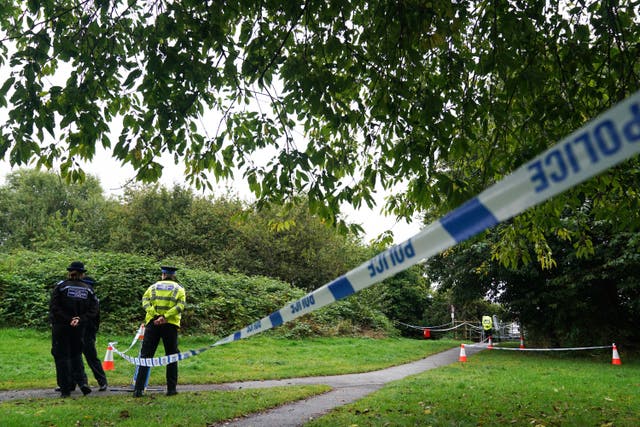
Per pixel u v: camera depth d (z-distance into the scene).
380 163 5.75
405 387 8.00
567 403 6.62
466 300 19.97
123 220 30.42
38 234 38.50
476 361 14.10
